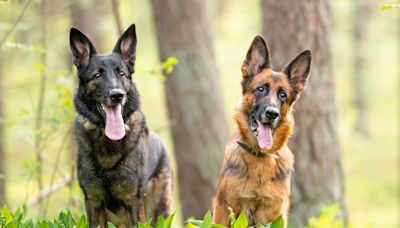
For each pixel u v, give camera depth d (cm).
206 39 1617
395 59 4738
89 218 936
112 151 912
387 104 4988
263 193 948
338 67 4047
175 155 1652
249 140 963
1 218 856
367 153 3375
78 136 931
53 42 2322
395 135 4319
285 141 984
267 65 1012
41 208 1330
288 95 993
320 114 1382
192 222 859
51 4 2341
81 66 946
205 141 1614
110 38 3147
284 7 1377
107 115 909
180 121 1620
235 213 962
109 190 927
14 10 1582
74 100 954
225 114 1650
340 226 1263
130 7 2636
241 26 2786
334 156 1404
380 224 2784
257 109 973
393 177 3459
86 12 2355
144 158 947
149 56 2834
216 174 1617
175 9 1590
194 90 1603
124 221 956
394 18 3741
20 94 2527
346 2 3186
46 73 1307
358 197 3272
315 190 1380
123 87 926
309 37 1376
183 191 1650
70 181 1277
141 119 953
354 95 4075
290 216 1384
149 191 1007
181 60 1602
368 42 3819
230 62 2750
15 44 1253
